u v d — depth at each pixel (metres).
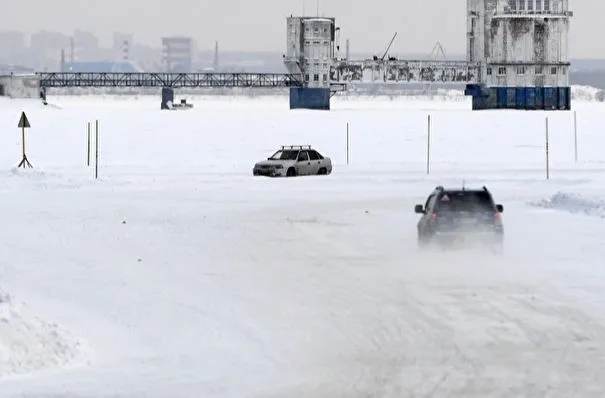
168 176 175.50
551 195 141.12
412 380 41.94
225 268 75.12
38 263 77.38
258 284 68.00
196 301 61.59
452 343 49.66
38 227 101.25
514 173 186.50
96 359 46.75
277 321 55.53
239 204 127.31
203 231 98.75
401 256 81.88
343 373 43.47
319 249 86.12
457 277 70.94
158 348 49.06
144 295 63.72
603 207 115.94
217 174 182.00
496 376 42.47
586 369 43.59
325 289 66.06
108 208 120.75
